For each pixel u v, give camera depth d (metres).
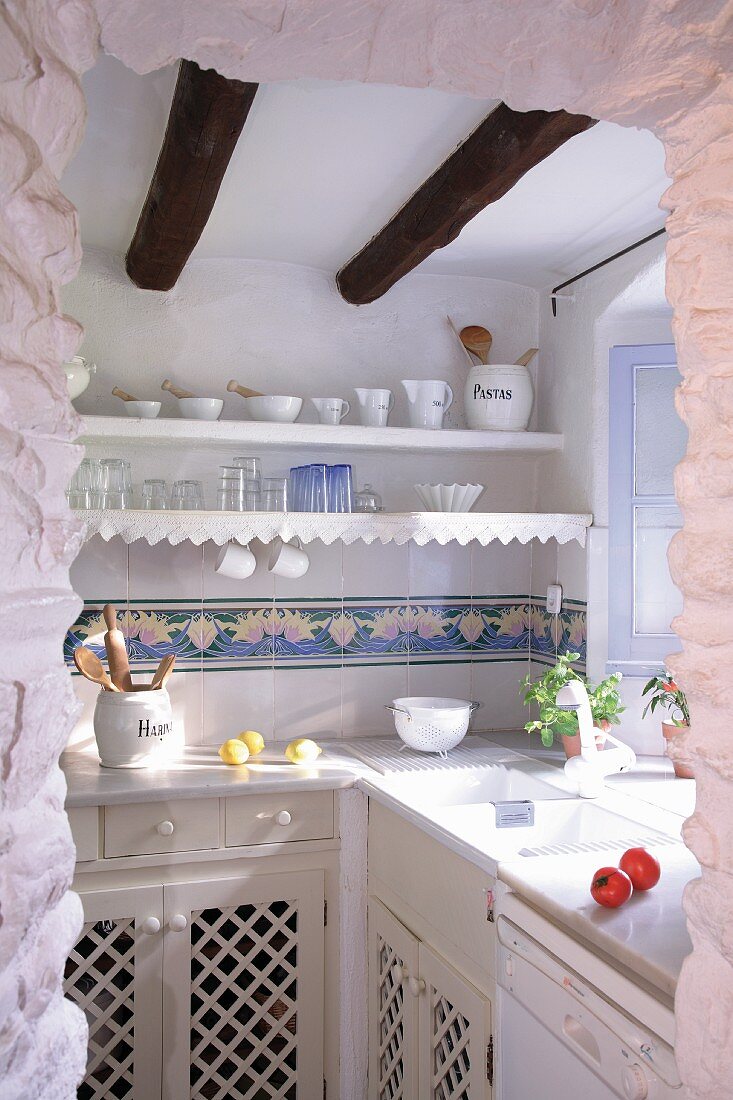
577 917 1.60
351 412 3.07
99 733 2.61
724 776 1.19
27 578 0.90
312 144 2.09
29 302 0.89
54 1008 0.98
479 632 3.21
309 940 2.54
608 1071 1.47
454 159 2.10
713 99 1.18
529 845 2.32
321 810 2.55
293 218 2.58
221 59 1.09
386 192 2.38
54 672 0.95
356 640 3.08
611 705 2.68
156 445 2.85
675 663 1.27
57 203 0.92
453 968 2.07
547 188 2.35
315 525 2.70
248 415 2.97
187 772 2.57
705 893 1.21
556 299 3.10
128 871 2.40
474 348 3.09
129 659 2.88
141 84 1.82
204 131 1.80
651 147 2.10
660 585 2.87
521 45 1.10
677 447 2.85
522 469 3.24
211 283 2.95
